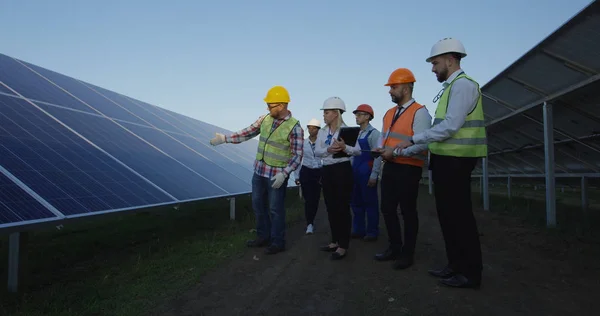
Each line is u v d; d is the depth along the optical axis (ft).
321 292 10.60
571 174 27.22
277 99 15.05
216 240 17.33
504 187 68.33
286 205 34.09
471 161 10.48
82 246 15.97
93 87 25.45
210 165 25.49
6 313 8.86
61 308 9.17
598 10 13.35
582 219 21.98
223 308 9.48
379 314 8.96
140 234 18.83
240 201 34.94
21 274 10.28
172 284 11.16
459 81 10.29
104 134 18.04
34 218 9.34
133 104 28.58
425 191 61.21
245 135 16.72
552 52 16.93
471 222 10.57
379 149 12.30
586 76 16.90
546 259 13.57
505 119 26.22
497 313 8.83
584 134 21.89
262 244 16.51
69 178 12.26
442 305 9.40
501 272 12.12
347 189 14.42
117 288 10.69
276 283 11.47
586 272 11.89
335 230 15.21
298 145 15.39
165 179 17.51
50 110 16.62
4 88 15.72
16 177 10.54
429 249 15.66
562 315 8.64
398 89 13.00
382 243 17.37
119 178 14.51
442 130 10.17
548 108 20.47
